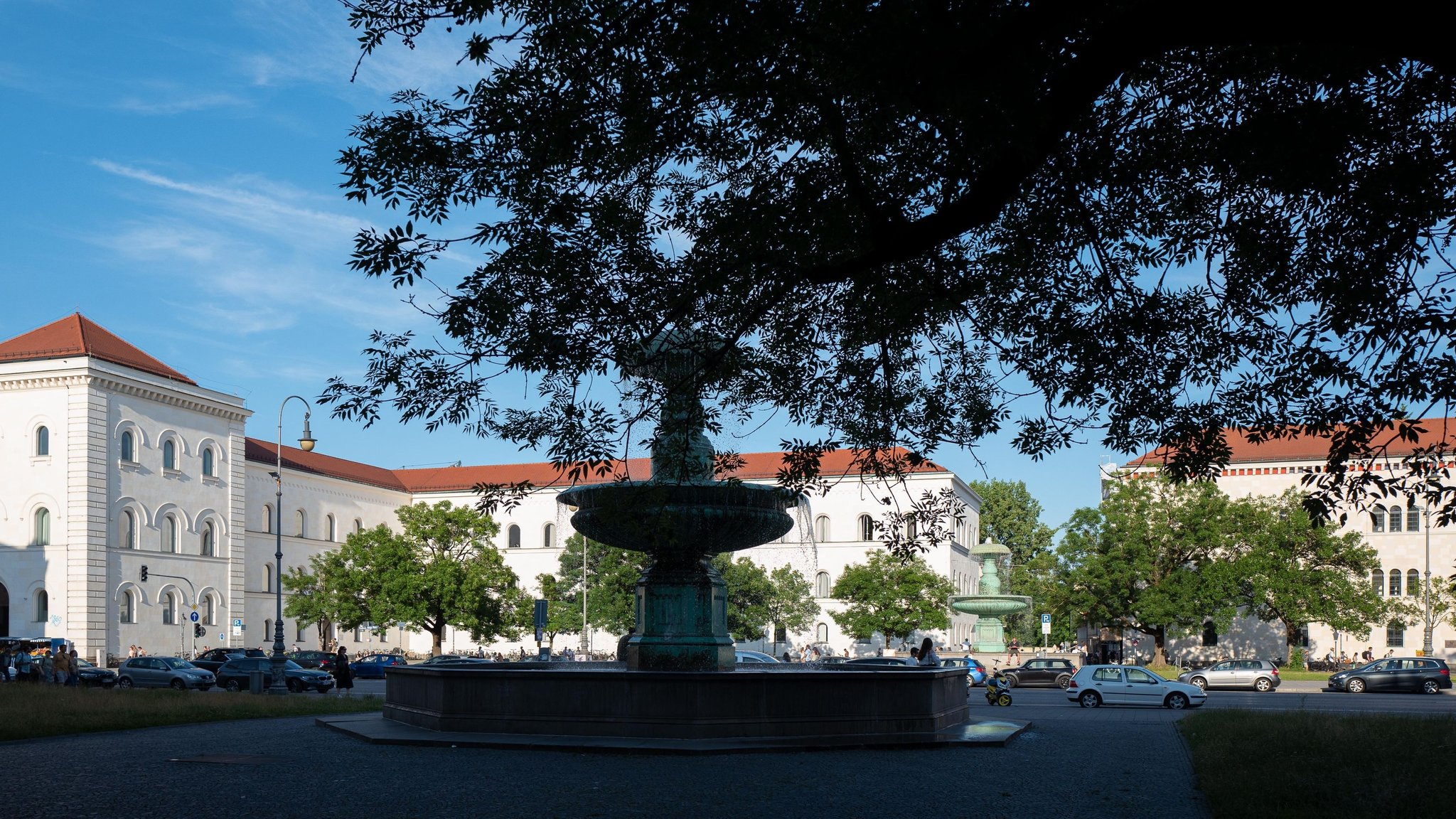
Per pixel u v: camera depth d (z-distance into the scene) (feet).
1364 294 41.68
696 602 75.05
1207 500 215.31
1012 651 215.31
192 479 254.47
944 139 35.63
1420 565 256.93
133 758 58.39
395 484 342.85
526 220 39.29
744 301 42.96
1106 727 84.23
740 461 49.03
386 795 45.52
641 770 53.57
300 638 288.71
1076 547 222.89
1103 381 45.80
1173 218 46.29
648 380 42.52
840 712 66.69
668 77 36.63
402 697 76.28
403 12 38.78
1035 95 31.30
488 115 37.99
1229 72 38.86
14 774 51.96
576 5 37.09
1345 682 158.81
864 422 48.80
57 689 111.55
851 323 47.24
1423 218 39.93
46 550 227.20
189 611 249.75
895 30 30.63
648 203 43.88
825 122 36.27
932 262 44.06
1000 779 51.78
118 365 235.20
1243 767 52.60
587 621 263.29
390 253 38.52
